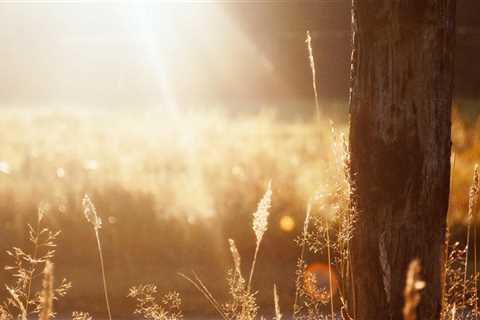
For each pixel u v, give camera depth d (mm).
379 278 4723
